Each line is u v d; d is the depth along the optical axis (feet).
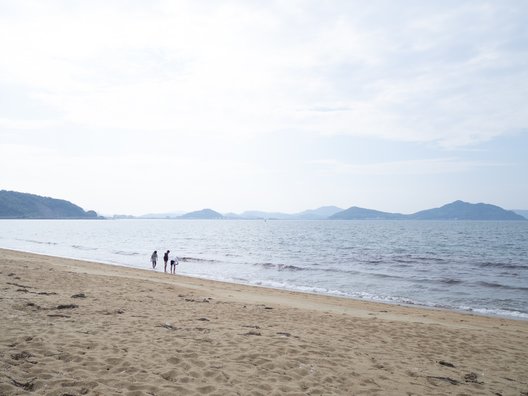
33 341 20.48
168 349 21.49
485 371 23.29
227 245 195.83
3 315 25.85
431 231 373.81
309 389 17.44
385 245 198.08
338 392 17.47
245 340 24.64
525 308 58.54
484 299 65.46
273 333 27.58
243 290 61.72
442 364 23.86
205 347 22.47
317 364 21.06
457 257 137.90
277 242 222.07
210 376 18.02
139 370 17.80
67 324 25.25
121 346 21.36
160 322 28.60
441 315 48.24
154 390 15.74
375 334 31.37
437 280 84.84
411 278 87.97
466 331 35.63
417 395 17.93
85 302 34.32
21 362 17.13
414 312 49.32
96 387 15.38
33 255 102.27
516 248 179.42
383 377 20.02
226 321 31.65
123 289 46.55
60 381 15.46
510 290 74.43
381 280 84.79
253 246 190.29
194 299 43.91
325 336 28.73
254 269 100.63
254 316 35.37
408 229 432.25
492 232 348.38
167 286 54.70
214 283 69.77
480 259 131.54
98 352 19.94
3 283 40.70
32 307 29.32
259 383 17.54
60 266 72.64
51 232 307.37
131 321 28.12
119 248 164.96
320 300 55.36
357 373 20.25
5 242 182.91
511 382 21.36
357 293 69.21
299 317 36.81
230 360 20.49
